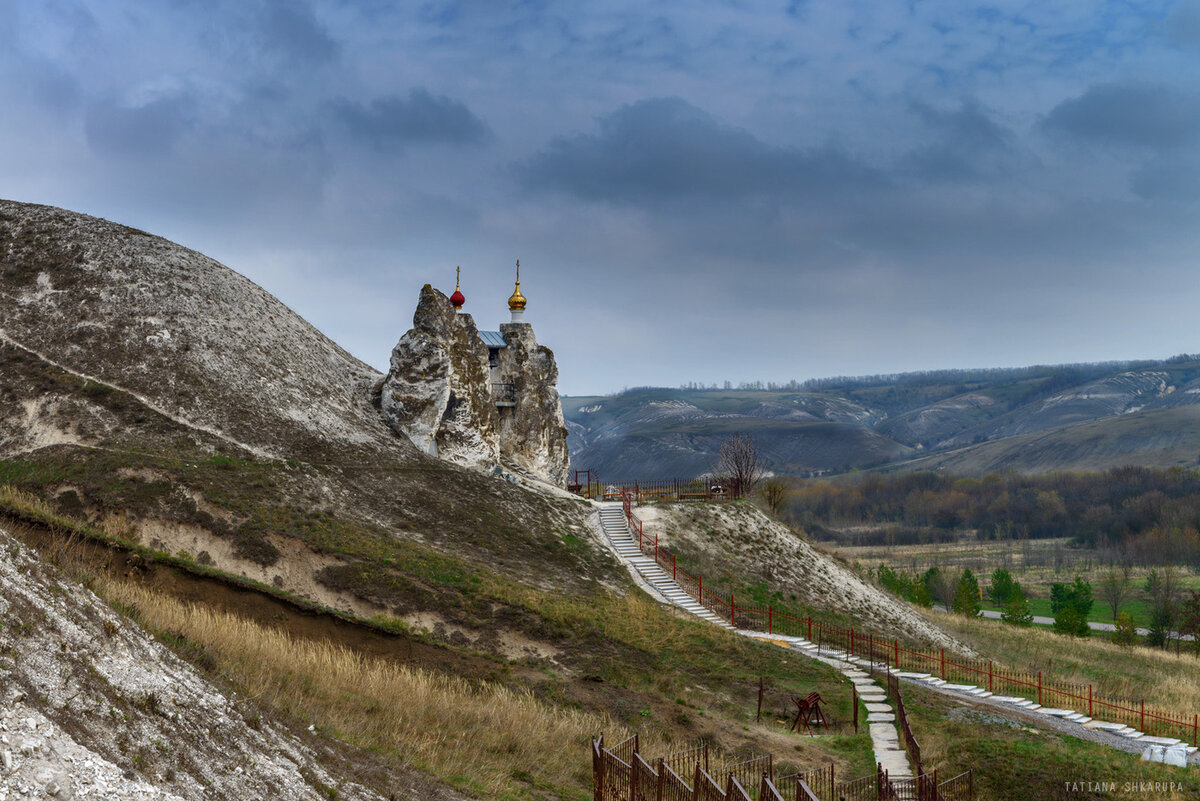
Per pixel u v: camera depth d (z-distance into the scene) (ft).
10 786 31.91
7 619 42.39
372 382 216.74
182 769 41.83
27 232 196.44
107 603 57.72
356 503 159.02
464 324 208.74
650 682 114.11
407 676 90.48
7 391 156.46
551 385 237.86
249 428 168.04
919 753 88.53
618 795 67.41
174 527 129.29
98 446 147.23
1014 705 120.88
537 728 87.20
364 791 54.60
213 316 190.80
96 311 178.40
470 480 187.11
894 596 225.35
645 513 205.67
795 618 167.32
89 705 40.88
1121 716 119.44
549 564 165.17
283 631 108.78
